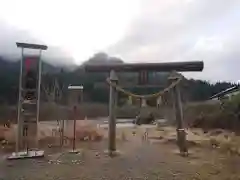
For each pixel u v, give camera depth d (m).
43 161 8.83
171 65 10.87
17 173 7.32
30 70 9.69
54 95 23.12
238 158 9.48
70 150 10.91
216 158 9.59
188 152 10.86
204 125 19.91
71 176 7.15
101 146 12.12
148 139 14.73
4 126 15.41
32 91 9.72
